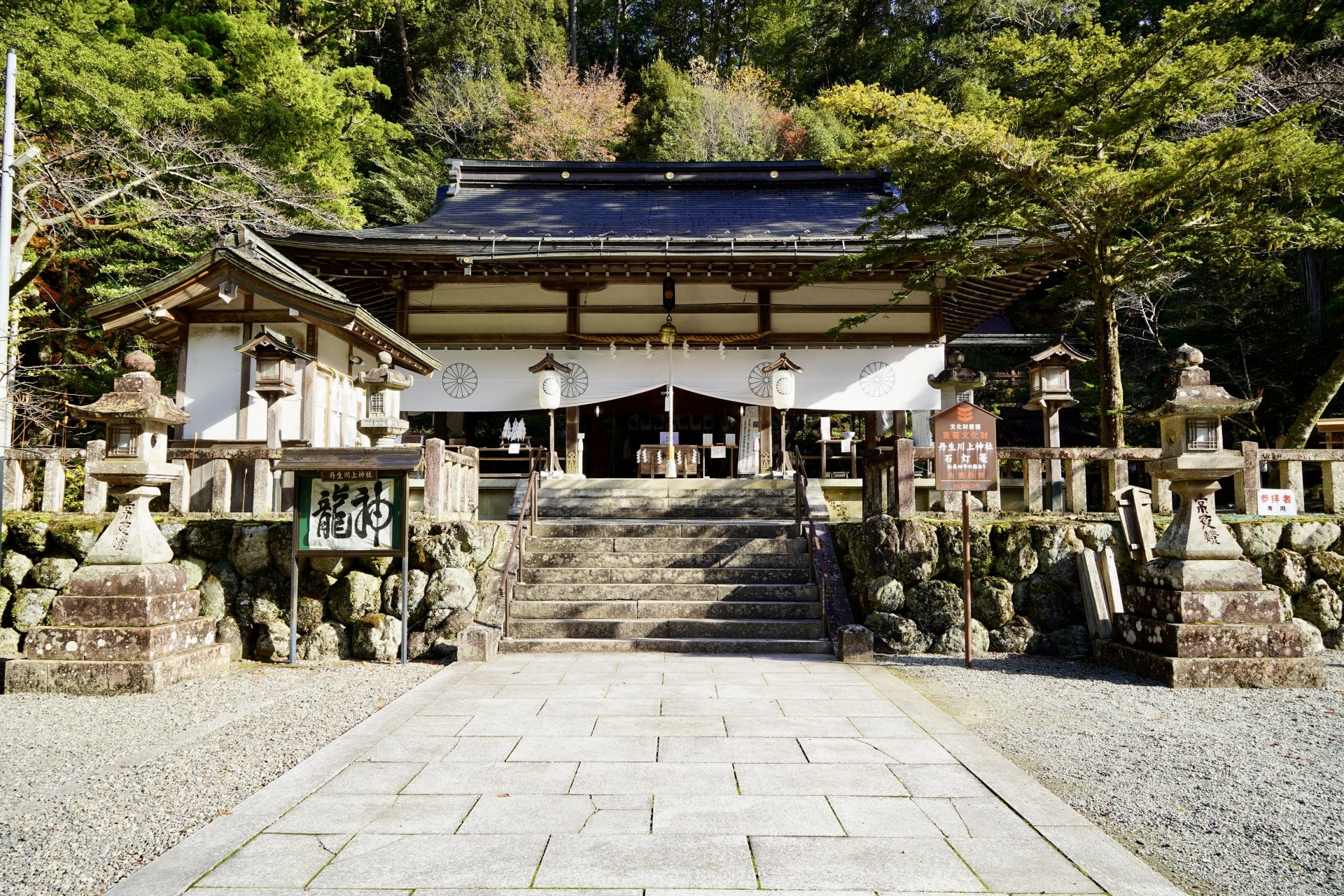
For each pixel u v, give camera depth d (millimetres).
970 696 5539
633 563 8375
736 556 8375
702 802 3471
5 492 8141
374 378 7773
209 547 7582
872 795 3562
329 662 7203
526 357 13305
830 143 25406
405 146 26969
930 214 9891
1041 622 7188
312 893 2646
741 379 13344
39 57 12102
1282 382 14836
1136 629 6391
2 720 5168
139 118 13117
